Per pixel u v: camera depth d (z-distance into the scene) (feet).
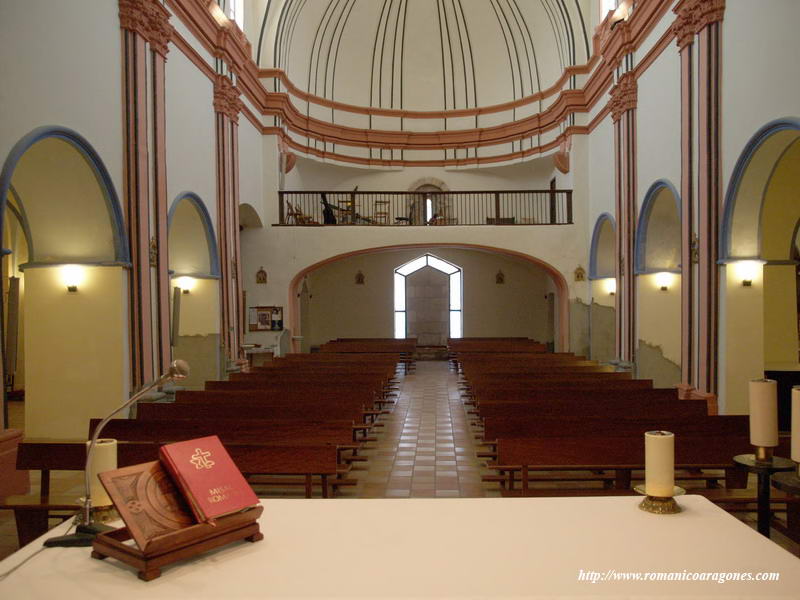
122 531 7.88
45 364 27.22
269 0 50.52
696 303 29.25
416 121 66.44
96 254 26.86
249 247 51.75
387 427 31.55
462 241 52.19
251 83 46.96
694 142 29.19
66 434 27.09
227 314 40.04
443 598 6.73
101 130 25.61
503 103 65.00
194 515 7.80
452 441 28.37
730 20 26.08
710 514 9.07
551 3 55.42
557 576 7.20
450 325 69.31
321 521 8.91
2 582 7.17
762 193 25.89
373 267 69.05
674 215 37.09
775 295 32.83
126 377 27.20
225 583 7.08
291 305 52.34
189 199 35.55
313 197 64.03
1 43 19.60
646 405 23.17
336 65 63.82
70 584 7.10
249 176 47.65
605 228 48.29
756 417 10.10
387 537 8.33
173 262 38.09
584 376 32.19
